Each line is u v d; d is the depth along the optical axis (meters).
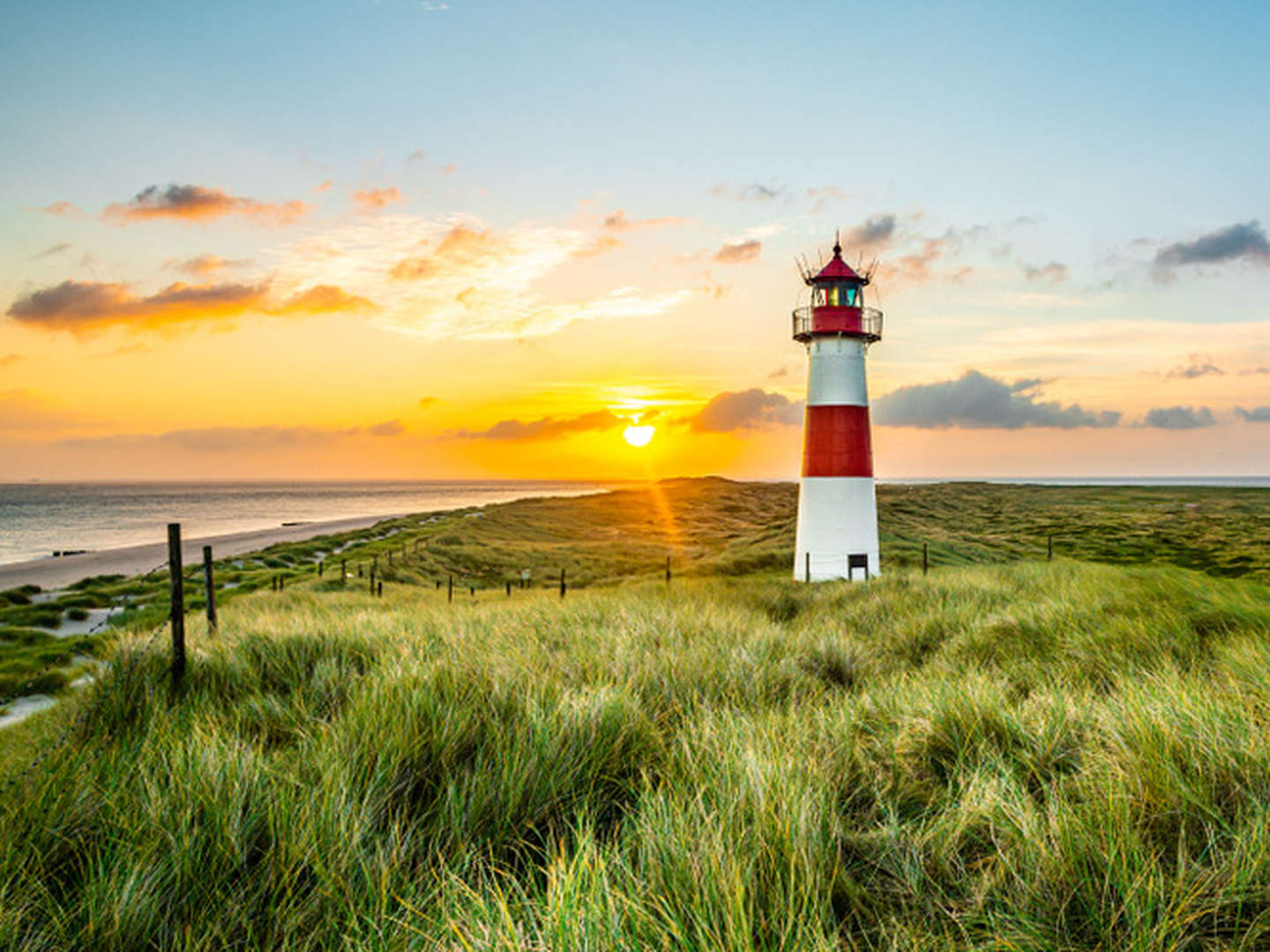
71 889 3.29
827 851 3.35
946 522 74.88
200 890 3.16
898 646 10.15
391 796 3.98
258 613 17.02
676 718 5.70
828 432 30.55
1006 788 3.91
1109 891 2.92
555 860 3.16
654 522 97.62
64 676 12.98
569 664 7.18
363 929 2.99
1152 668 6.70
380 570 40.03
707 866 2.94
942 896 3.13
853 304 30.42
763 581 23.97
